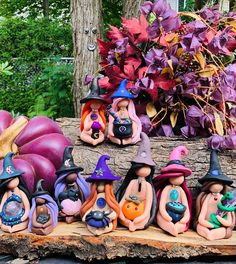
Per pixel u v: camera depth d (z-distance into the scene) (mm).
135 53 1170
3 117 1177
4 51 3662
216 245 861
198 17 1137
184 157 997
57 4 4738
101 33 2633
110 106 1117
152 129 1145
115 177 862
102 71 1297
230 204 878
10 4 4879
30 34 3682
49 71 3102
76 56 2582
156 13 1104
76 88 2609
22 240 870
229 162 995
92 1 2533
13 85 3635
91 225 864
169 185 896
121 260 878
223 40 1080
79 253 868
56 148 1079
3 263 865
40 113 3049
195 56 1088
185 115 1124
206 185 886
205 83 1121
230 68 1100
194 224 912
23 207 892
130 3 2736
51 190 1054
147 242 855
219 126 1055
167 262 876
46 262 874
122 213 895
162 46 1144
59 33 3711
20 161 1019
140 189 890
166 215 879
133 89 1079
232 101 1107
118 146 1021
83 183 940
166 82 1093
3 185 879
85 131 1023
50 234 878
